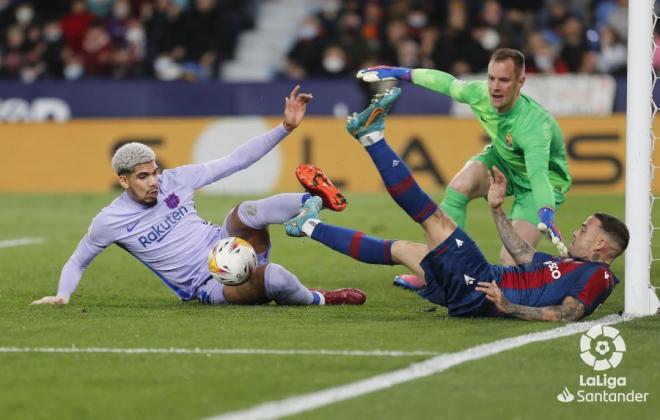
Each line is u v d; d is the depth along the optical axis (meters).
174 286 30.89
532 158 30.08
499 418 18.86
